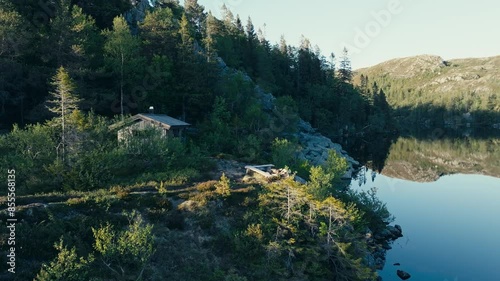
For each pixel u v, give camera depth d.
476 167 85.94
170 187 34.19
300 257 27.28
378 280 32.62
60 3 54.31
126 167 36.88
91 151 35.00
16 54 45.75
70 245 21.56
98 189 30.98
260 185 36.16
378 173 78.44
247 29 113.50
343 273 27.16
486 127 172.12
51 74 47.00
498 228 45.69
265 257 25.72
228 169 43.66
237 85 71.31
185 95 60.22
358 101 134.12
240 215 30.06
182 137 52.19
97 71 50.28
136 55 57.41
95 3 69.62
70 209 25.14
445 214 51.28
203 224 27.78
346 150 106.81
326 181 38.84
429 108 174.88
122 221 25.61
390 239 42.41
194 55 63.34
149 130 41.94
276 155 52.44
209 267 24.58
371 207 44.34
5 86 44.53
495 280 32.88
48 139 33.91
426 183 69.75
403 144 122.00
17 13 47.75
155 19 63.66
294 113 79.75
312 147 80.38
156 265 23.22
